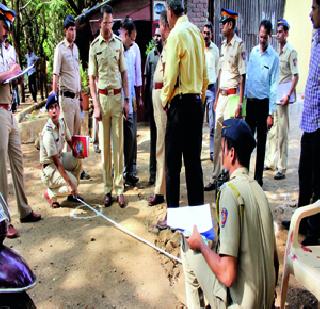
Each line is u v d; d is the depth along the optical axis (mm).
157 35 4812
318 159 3426
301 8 10703
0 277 1990
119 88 4328
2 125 3609
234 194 1917
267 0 9961
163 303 2883
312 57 3338
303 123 3461
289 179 5320
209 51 6035
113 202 4609
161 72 4121
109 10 4164
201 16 8414
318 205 2582
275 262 2135
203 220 2428
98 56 4230
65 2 10961
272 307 2020
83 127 7512
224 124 2131
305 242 3449
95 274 3232
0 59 3617
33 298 2953
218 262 1926
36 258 3473
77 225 4078
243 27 9633
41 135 4387
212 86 6012
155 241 3717
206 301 2715
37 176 5633
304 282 2398
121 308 2838
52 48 13039
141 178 5422
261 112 4715
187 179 3787
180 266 3309
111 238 3791
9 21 3607
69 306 2863
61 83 5164
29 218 4160
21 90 12570
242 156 2043
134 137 5125
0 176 3662
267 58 4602
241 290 1917
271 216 1988
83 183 5293
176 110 3523
